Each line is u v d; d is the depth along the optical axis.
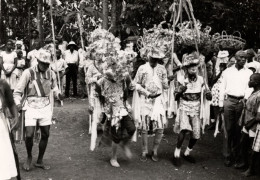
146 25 13.75
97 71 7.59
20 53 11.05
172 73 7.39
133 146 7.75
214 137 8.55
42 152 6.22
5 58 10.62
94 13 12.85
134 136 6.45
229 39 9.27
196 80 6.65
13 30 18.59
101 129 8.19
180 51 8.28
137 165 6.66
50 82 6.04
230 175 6.41
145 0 12.95
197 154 7.43
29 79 5.89
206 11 13.56
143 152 6.91
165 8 12.77
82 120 9.44
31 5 17.42
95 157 6.97
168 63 8.02
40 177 5.90
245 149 6.60
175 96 6.71
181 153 7.41
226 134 6.89
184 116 6.64
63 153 7.14
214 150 7.71
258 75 6.18
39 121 6.04
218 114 8.25
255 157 6.25
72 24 15.97
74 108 10.72
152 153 7.01
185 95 6.65
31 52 10.38
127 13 13.39
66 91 13.45
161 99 6.84
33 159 6.68
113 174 6.19
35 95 5.95
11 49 10.73
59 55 12.27
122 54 6.07
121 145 6.61
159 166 6.67
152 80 6.70
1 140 4.56
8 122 4.88
